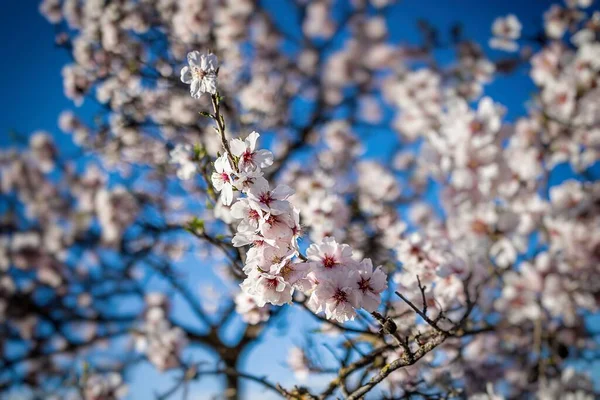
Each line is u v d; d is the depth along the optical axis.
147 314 7.89
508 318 5.59
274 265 2.11
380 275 2.29
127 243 7.48
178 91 5.34
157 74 5.37
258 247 2.18
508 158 5.79
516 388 5.93
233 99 6.00
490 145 5.35
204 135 5.15
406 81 8.27
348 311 2.24
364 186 7.19
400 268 3.79
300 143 7.86
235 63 6.59
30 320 8.98
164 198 7.29
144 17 6.14
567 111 5.87
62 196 10.03
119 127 5.96
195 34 6.10
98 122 6.09
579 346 5.86
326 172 7.09
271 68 9.01
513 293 5.68
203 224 3.12
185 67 2.32
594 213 5.77
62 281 9.11
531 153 5.96
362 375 3.12
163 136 5.72
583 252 5.65
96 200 8.14
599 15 6.16
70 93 6.20
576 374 4.73
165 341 6.63
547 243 5.94
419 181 8.38
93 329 8.75
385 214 5.51
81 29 7.18
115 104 5.87
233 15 7.65
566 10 6.67
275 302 2.17
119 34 5.99
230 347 6.12
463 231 5.91
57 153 9.62
